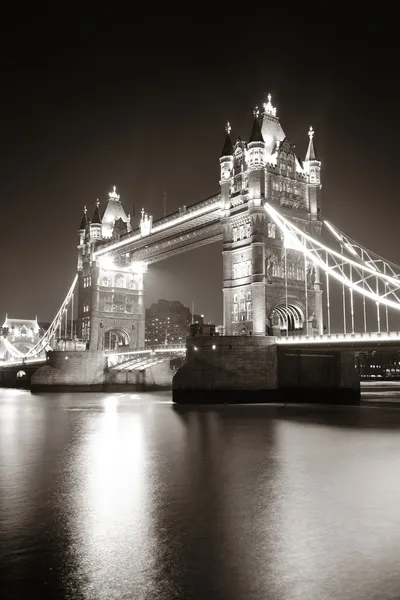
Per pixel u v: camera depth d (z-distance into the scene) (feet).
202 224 302.66
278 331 238.68
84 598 44.42
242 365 218.79
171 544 55.77
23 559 52.19
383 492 74.90
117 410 212.84
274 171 263.29
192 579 47.70
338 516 64.18
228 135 278.67
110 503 70.33
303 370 224.53
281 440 122.21
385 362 620.49
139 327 405.80
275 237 259.80
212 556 52.60
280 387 219.00
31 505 69.67
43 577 48.29
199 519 63.52
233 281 264.52
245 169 266.16
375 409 196.44
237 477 84.48
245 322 253.03
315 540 56.44
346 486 78.28
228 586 46.32
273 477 84.28
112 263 399.24
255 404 214.69
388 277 198.29
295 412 184.96
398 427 143.95
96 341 386.52
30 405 248.73
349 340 193.26
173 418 173.27
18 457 104.63
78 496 73.92
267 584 46.65
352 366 231.50
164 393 360.48
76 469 92.02
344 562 50.90
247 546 54.95
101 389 370.12
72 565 50.80
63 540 57.06
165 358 334.85
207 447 113.80
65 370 368.27
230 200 270.87
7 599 44.24
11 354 612.70
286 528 60.13
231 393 217.97
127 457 103.24
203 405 216.54
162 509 67.56
